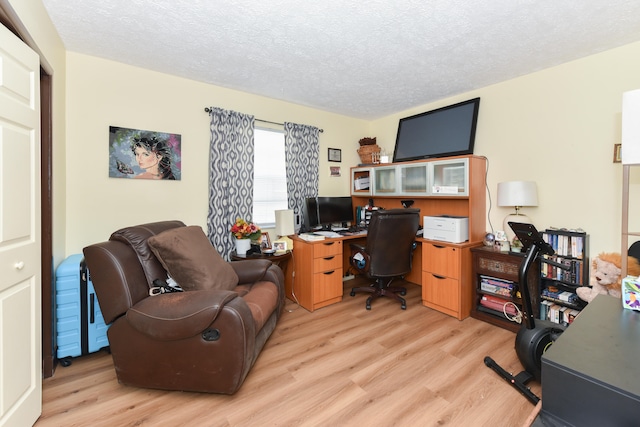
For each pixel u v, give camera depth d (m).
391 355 2.06
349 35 2.01
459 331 2.43
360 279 3.97
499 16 1.78
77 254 2.28
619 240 2.18
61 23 1.87
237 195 3.02
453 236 2.74
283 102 3.42
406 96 3.26
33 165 1.42
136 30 1.95
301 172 3.52
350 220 3.81
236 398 1.62
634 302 1.26
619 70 2.16
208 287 1.92
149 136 2.58
